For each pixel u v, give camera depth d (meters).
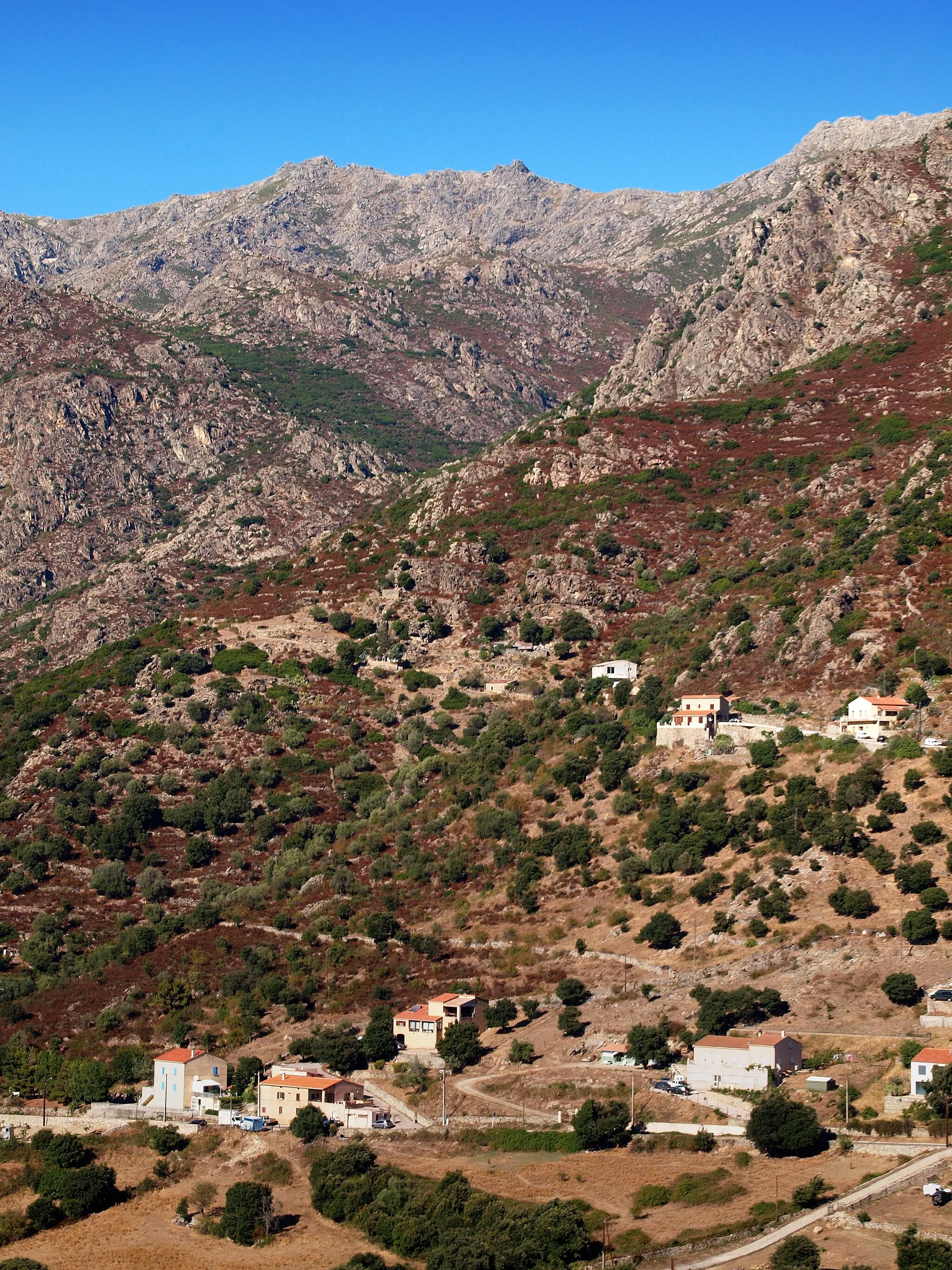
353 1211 180.38
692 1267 153.00
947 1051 180.00
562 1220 161.88
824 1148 172.62
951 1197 157.00
